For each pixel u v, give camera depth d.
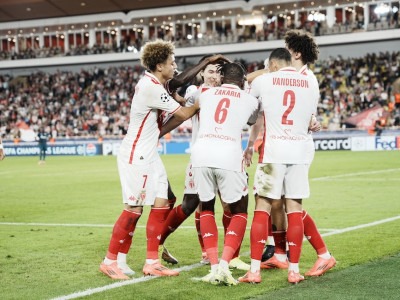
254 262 10.75
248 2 89.88
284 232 11.90
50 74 107.00
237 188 10.92
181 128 74.88
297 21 92.44
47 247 14.68
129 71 98.56
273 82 10.93
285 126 10.87
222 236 15.77
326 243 14.23
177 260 12.84
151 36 105.56
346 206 21.16
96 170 45.22
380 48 87.12
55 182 35.31
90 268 12.18
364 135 64.50
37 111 95.00
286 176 10.95
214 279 10.48
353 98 77.75
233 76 11.20
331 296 9.56
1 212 22.14
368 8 88.19
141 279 11.12
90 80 99.12
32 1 96.94
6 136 85.75
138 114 11.38
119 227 11.41
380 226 16.55
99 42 110.62
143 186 11.38
